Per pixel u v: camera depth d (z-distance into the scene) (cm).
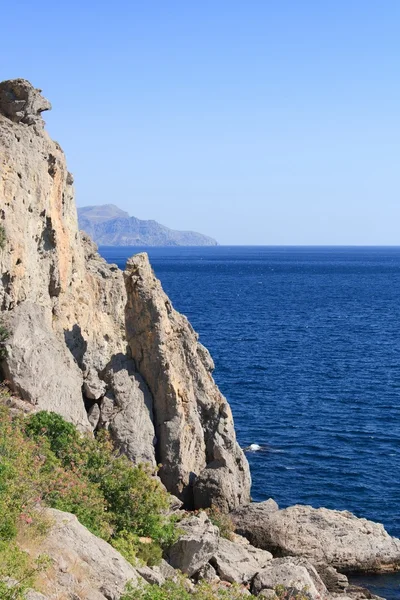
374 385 8681
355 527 4322
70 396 4181
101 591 2419
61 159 4828
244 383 8712
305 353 10900
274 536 4172
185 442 4544
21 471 2880
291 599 3256
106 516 3269
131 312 4634
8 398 3788
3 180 4103
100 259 5669
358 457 6072
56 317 4634
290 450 6212
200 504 4453
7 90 4472
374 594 3956
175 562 3388
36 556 2378
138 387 4562
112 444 4312
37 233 4475
